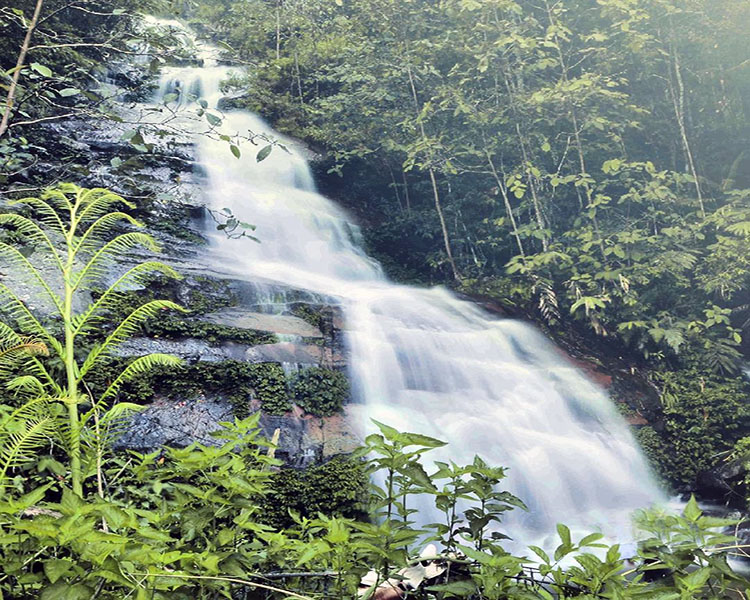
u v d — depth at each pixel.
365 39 13.98
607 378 9.14
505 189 12.66
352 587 1.61
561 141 12.81
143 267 3.04
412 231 13.37
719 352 9.82
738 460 7.65
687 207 12.62
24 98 4.98
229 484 1.88
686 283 10.77
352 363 7.43
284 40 17.77
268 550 1.90
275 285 8.07
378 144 13.59
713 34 13.16
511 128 12.48
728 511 7.31
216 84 15.59
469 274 12.51
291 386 6.54
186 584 1.61
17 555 1.57
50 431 2.31
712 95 14.30
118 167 5.14
